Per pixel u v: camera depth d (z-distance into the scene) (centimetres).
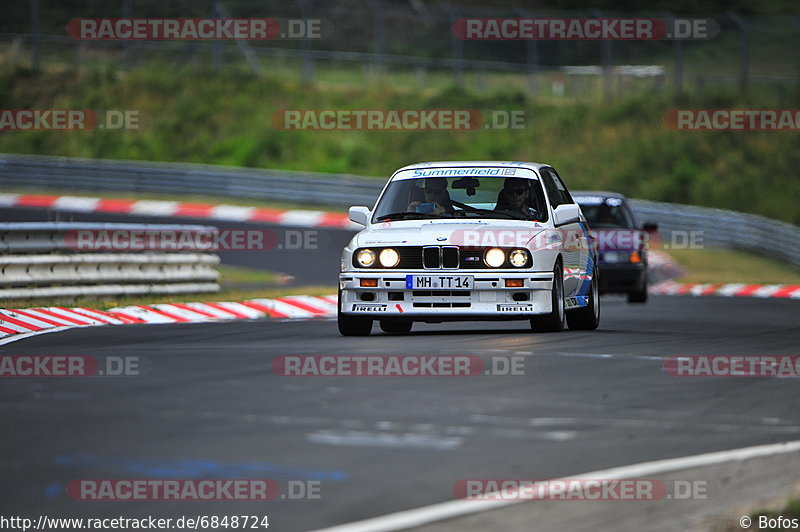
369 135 15850
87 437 2295
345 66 17750
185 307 5809
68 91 16862
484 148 15225
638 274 7056
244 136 15775
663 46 19788
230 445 2222
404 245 4281
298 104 16588
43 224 6141
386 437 2308
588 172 14362
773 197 13075
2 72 17162
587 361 3522
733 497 1872
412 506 1788
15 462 2075
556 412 2617
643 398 2845
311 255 10081
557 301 4400
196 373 3225
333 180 13375
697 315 6000
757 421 2558
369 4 17562
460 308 4250
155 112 16500
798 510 1742
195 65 17688
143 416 2531
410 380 3094
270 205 13438
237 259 9769
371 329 4600
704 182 13462
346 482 1938
